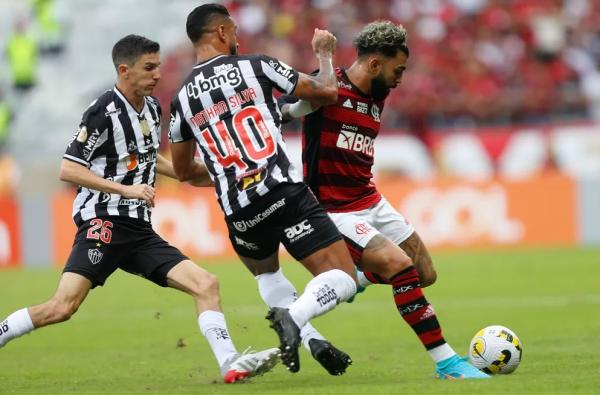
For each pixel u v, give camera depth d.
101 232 25.12
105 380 26.52
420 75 90.62
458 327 38.03
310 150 26.19
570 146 79.81
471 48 94.75
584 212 73.19
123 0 105.00
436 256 69.81
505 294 49.09
